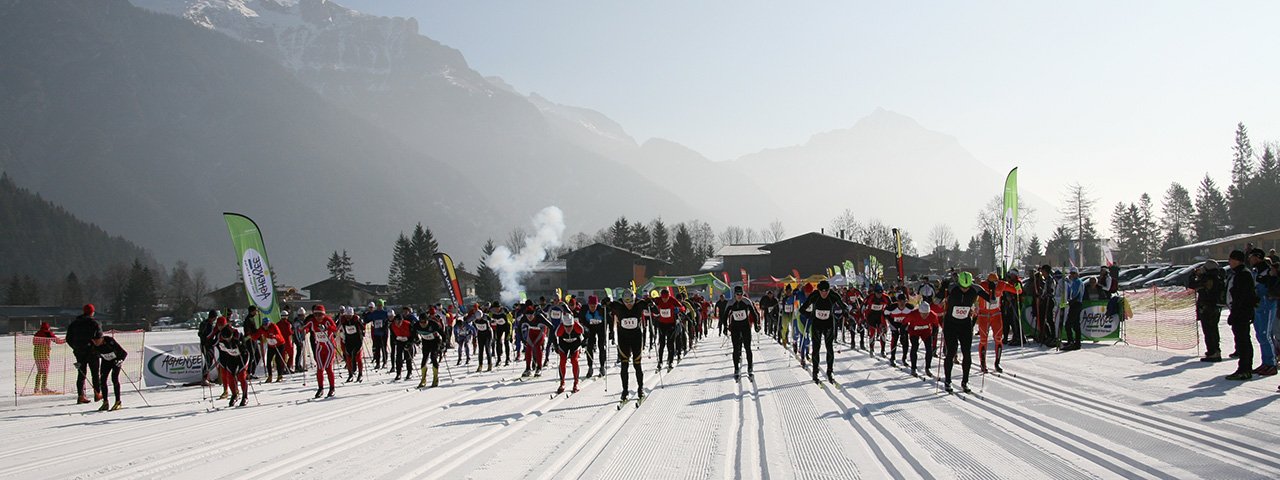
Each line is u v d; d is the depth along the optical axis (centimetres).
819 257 9212
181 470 827
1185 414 951
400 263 11919
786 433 962
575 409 1240
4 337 6272
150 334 5166
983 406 1092
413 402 1402
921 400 1182
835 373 1628
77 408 1487
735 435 967
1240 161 10431
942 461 775
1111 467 722
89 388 1880
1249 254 1282
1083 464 737
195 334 4997
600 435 987
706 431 1001
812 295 1495
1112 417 953
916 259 10450
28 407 1517
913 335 1530
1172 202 11606
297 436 1030
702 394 1377
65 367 1911
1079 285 1795
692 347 2506
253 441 997
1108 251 3509
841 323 2342
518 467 806
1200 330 2022
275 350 2006
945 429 938
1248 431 842
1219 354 1426
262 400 1548
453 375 1998
